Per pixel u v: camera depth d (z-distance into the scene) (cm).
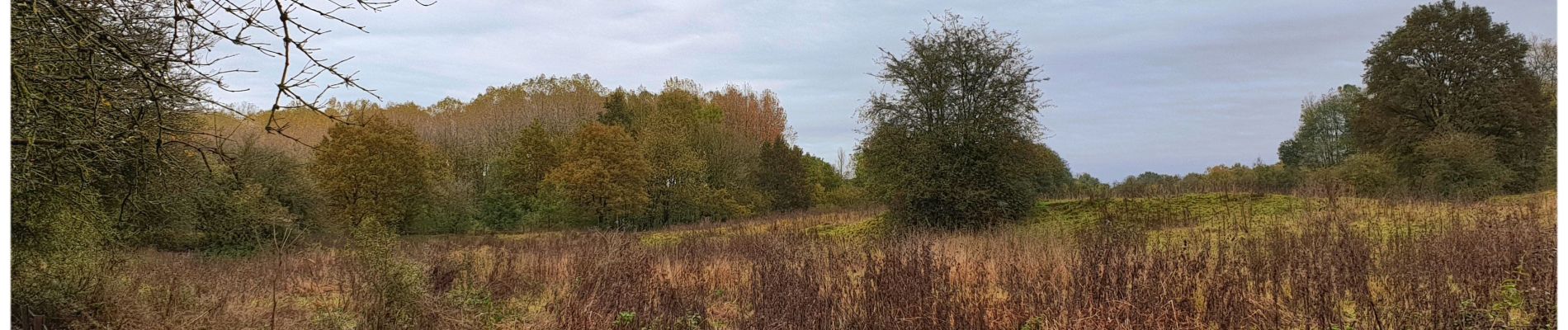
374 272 648
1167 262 666
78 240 675
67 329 667
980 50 2616
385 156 3309
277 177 2228
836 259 838
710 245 1484
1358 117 3547
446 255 914
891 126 2706
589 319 651
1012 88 2595
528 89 6456
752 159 5356
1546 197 1667
